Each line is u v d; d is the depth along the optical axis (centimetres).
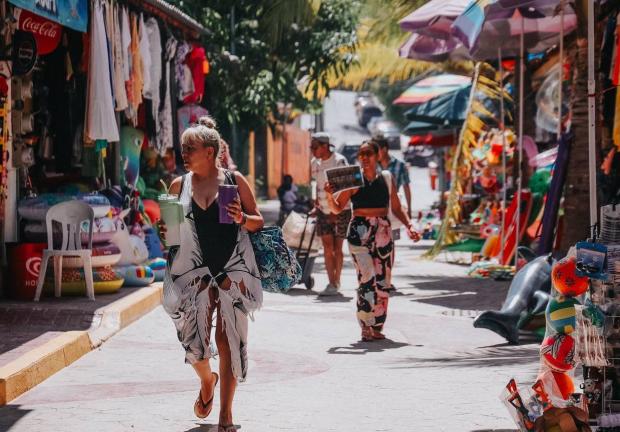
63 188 1808
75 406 952
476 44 1667
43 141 1841
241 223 851
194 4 3102
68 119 1880
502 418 901
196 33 2511
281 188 3422
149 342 1327
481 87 2867
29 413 923
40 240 1614
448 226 2739
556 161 1841
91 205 1645
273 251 877
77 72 1875
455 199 2755
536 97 2483
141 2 2048
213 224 860
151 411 933
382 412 930
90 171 1984
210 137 866
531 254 1511
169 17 2256
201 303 859
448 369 1142
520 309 1330
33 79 1806
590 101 1048
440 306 1755
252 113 3594
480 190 3294
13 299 1559
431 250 2767
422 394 1007
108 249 1628
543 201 2252
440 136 4184
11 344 1191
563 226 1733
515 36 2309
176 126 2456
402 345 1333
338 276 1961
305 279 2072
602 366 784
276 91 3509
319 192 1953
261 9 3291
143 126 2259
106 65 1789
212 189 865
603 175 1622
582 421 753
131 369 1141
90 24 1795
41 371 1071
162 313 1603
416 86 3872
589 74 1057
